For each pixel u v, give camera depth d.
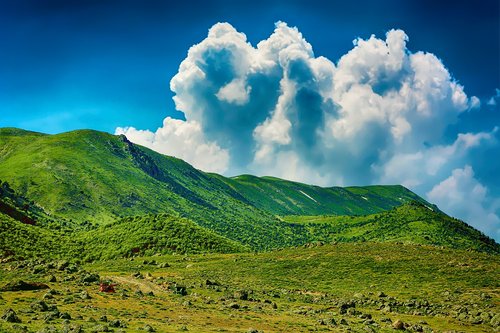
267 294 74.75
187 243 160.88
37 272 66.56
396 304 69.69
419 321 57.59
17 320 36.19
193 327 40.59
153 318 43.81
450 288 81.56
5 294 49.38
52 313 38.81
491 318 58.91
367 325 52.06
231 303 57.88
